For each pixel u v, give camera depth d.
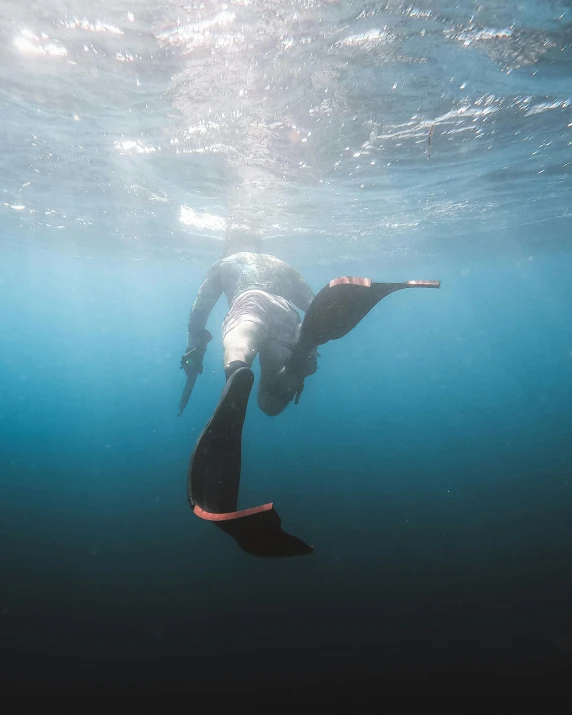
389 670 5.15
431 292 46.25
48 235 20.23
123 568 8.24
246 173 10.68
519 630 5.70
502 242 23.02
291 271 6.02
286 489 12.99
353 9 5.18
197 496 2.34
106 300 58.81
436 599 6.72
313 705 4.65
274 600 7.04
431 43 5.88
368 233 17.67
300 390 4.48
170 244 20.47
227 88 6.89
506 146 9.90
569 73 6.82
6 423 30.86
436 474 13.62
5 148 9.95
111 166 10.69
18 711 4.55
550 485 11.45
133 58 6.18
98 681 5.05
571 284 49.78
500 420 22.55
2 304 65.56
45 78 6.86
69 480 14.51
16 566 8.16
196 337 6.03
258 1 5.00
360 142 9.02
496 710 4.40
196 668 5.30
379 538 9.22
